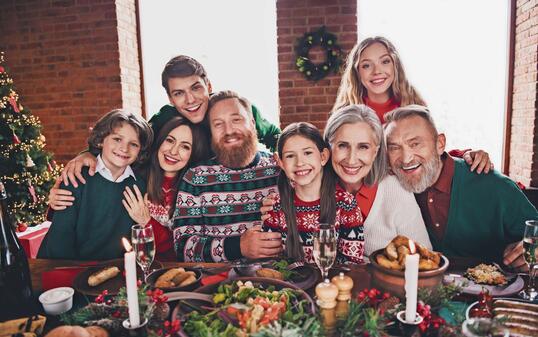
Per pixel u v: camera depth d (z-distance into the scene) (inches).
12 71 144.2
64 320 35.6
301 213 58.2
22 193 116.1
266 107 133.3
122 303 35.4
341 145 57.2
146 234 43.3
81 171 66.6
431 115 58.1
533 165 119.6
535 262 39.9
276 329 28.9
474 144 132.1
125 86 141.5
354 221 56.4
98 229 67.6
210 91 71.3
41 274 52.1
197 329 32.3
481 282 43.3
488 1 125.6
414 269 30.9
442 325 31.9
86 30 137.5
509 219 57.6
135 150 67.8
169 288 40.8
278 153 59.0
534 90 117.7
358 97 75.2
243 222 67.7
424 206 60.1
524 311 34.8
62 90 142.2
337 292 38.0
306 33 126.5
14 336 32.6
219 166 68.5
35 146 119.7
